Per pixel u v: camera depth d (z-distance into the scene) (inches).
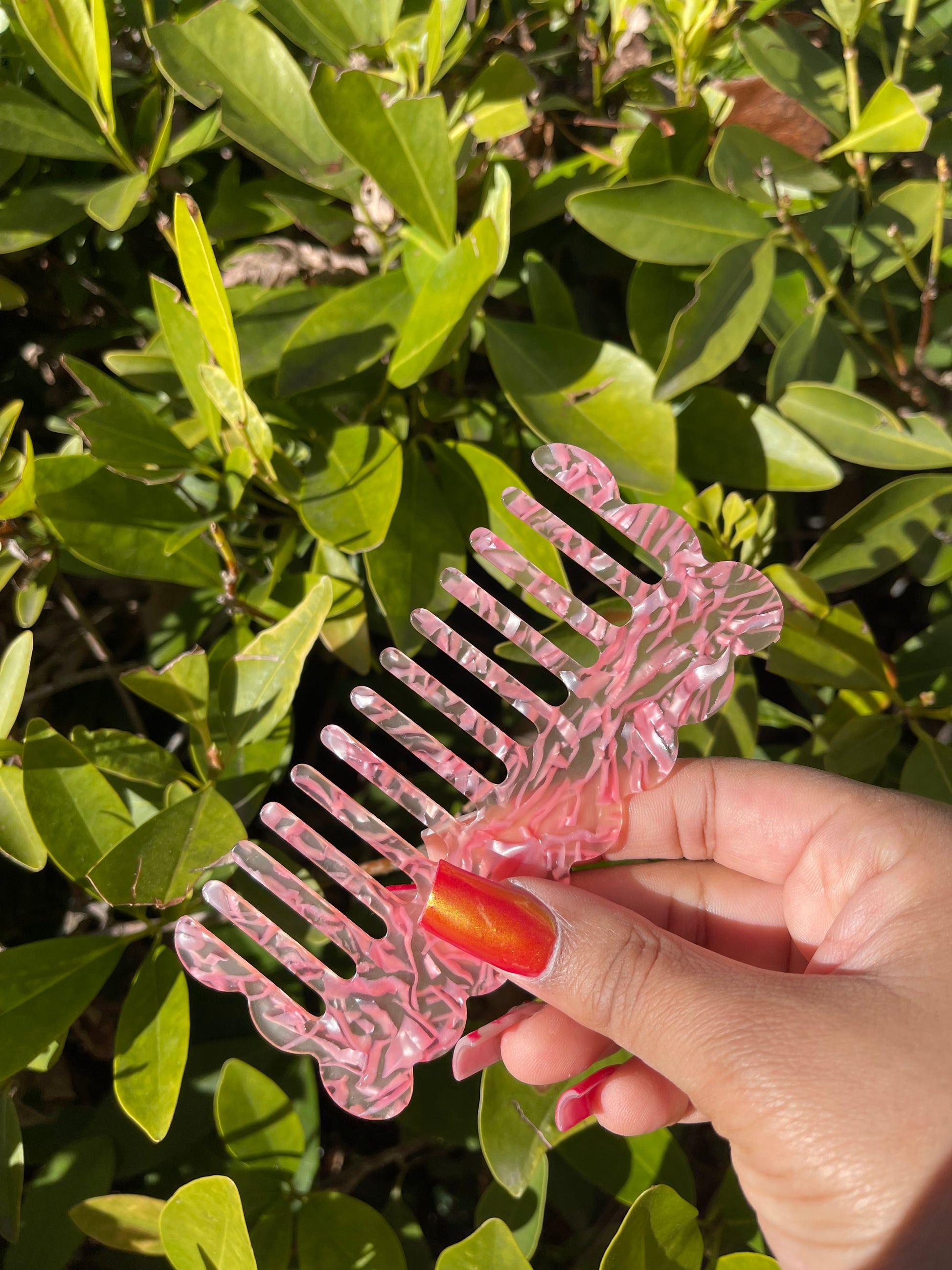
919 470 13.0
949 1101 7.2
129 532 10.3
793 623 10.5
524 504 8.6
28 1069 11.3
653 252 10.6
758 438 11.0
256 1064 10.8
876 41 11.6
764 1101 7.5
